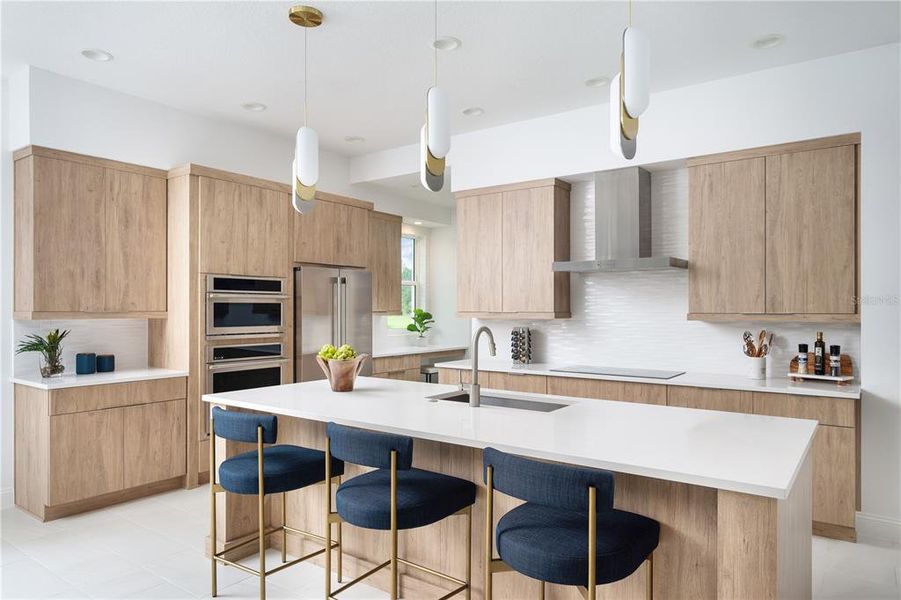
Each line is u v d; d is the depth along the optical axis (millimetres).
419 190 6594
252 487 2639
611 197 4582
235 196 4664
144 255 4398
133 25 3318
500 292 5102
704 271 4125
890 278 3482
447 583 2643
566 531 1922
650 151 4375
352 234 5723
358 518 2248
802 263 3775
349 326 5488
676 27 3326
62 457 3768
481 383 4875
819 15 3178
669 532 2076
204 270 4445
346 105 4629
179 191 4453
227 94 4387
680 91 4254
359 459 2258
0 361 3973
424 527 2730
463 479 2545
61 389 3760
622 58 2062
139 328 4645
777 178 3869
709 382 3889
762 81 3939
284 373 4988
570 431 2238
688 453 1912
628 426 2328
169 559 3201
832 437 3449
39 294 3867
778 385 3709
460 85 4215
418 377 6703
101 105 4230
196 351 4406
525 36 3457
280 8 3135
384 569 2846
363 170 6090
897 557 3223
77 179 4055
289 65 3869
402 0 3053
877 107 3551
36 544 3408
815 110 3752
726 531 1706
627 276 4824
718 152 4094
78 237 4055
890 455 3467
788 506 1865
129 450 4078
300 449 2959
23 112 3914
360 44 3562
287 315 5039
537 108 4703
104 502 4031
